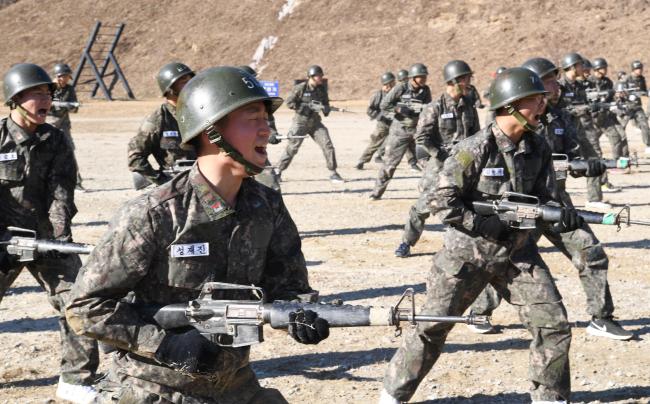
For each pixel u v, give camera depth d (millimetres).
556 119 8289
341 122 41812
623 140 19062
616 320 7977
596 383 6836
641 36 66438
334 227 14039
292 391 6750
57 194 6316
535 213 5559
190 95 3553
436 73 68688
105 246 3533
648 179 19484
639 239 12680
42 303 9648
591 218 5973
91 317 3518
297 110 18734
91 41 65188
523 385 6809
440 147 10992
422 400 6531
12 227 5844
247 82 3545
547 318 5637
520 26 70375
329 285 10094
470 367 7242
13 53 85188
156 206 3541
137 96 76750
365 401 6523
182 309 3578
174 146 8367
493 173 5684
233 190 3645
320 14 78562
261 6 82062
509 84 5602
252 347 7879
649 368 7152
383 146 23281
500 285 5832
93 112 50219
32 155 6270
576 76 13719
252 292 3748
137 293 3656
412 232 11578
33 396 6648
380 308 3531
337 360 7496
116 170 22766
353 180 20094
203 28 82625
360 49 73500
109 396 3709
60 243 5793
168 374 3637
